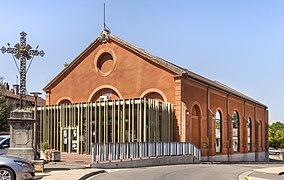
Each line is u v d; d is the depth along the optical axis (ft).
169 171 66.13
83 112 106.01
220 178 57.82
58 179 48.06
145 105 96.02
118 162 73.41
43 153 77.36
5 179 43.14
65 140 107.86
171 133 103.96
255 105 172.14
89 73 121.29
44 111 112.88
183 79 105.81
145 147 85.05
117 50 116.47
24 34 61.77
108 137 101.40
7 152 58.39
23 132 57.36
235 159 142.20
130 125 97.86
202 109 117.08
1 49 60.70
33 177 45.73
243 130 152.97
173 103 105.19
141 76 111.14
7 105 135.13
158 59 108.99
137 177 54.65
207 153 118.32
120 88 114.32
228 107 138.51
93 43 120.78
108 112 102.37
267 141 188.03
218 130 131.34
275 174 69.26
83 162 75.46
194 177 57.41
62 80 126.82
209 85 120.88
